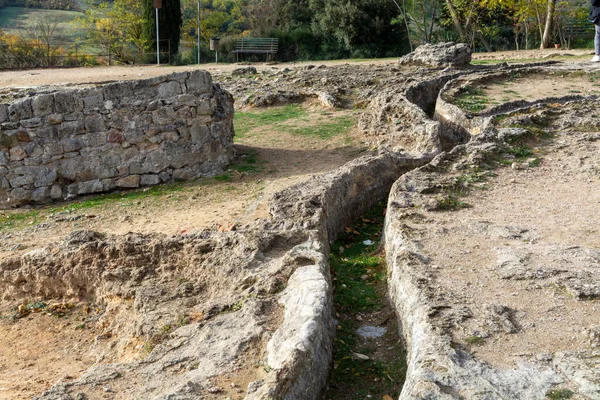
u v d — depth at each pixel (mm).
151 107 12609
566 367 4926
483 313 5730
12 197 12219
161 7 31484
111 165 12609
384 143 13727
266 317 6234
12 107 12008
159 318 6914
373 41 38938
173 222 10562
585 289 6047
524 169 10141
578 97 15156
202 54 36406
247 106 18438
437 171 10047
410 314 6094
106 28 34969
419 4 38500
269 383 4902
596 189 9188
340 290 7594
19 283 8648
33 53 30047
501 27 36844
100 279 8070
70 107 12250
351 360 6133
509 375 4898
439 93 16594
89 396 5398
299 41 39688
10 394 6156
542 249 7129
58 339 7629
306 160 13414
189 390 5156
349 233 9398
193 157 12984
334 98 17531
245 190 11922
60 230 10852
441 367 4988
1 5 48531
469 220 8109
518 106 14875
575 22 32688
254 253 7488
